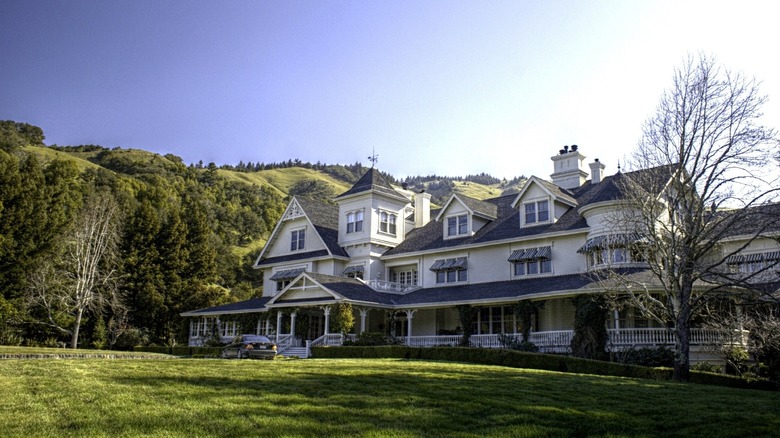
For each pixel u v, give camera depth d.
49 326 54.53
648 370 25.48
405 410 13.34
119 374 17.73
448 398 14.96
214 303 66.38
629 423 13.21
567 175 47.00
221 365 21.28
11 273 55.06
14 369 18.66
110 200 65.88
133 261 64.38
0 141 109.88
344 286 42.47
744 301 28.00
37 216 57.31
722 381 25.92
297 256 52.59
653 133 28.84
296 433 11.02
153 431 10.83
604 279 31.62
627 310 34.12
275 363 22.92
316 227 51.25
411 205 57.28
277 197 164.62
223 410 12.62
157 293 64.25
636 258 33.75
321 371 19.80
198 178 157.12
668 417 14.07
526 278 40.28
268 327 47.88
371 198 49.53
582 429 12.53
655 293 31.48
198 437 10.55
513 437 11.53
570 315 36.66
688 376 24.81
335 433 11.15
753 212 26.19
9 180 56.28
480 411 13.59
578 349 31.77
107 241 57.94
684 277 25.86
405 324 46.16
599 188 41.06
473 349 30.20
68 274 52.59
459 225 45.72
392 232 50.81
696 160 26.88
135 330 59.09
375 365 22.97
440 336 39.19
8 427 10.85
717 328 27.72
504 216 45.62
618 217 32.53
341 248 50.62
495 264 42.34
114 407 12.68
